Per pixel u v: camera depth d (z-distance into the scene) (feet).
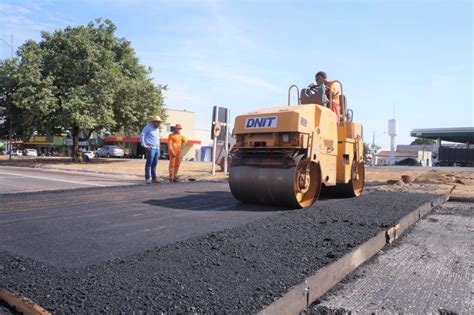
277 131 19.85
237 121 21.72
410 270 11.75
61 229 13.60
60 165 76.07
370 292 9.93
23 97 79.46
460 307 9.12
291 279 8.67
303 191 20.21
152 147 35.88
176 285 8.13
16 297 7.45
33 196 21.80
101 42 93.25
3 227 13.71
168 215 17.10
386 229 14.44
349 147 24.49
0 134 95.50
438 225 18.67
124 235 13.04
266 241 11.99
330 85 24.57
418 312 8.82
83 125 78.02
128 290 7.81
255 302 7.38
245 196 21.17
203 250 10.84
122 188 26.94
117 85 83.82
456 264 12.44
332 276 10.06
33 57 81.56
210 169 64.03
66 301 7.25
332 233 13.32
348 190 25.53
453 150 136.46
